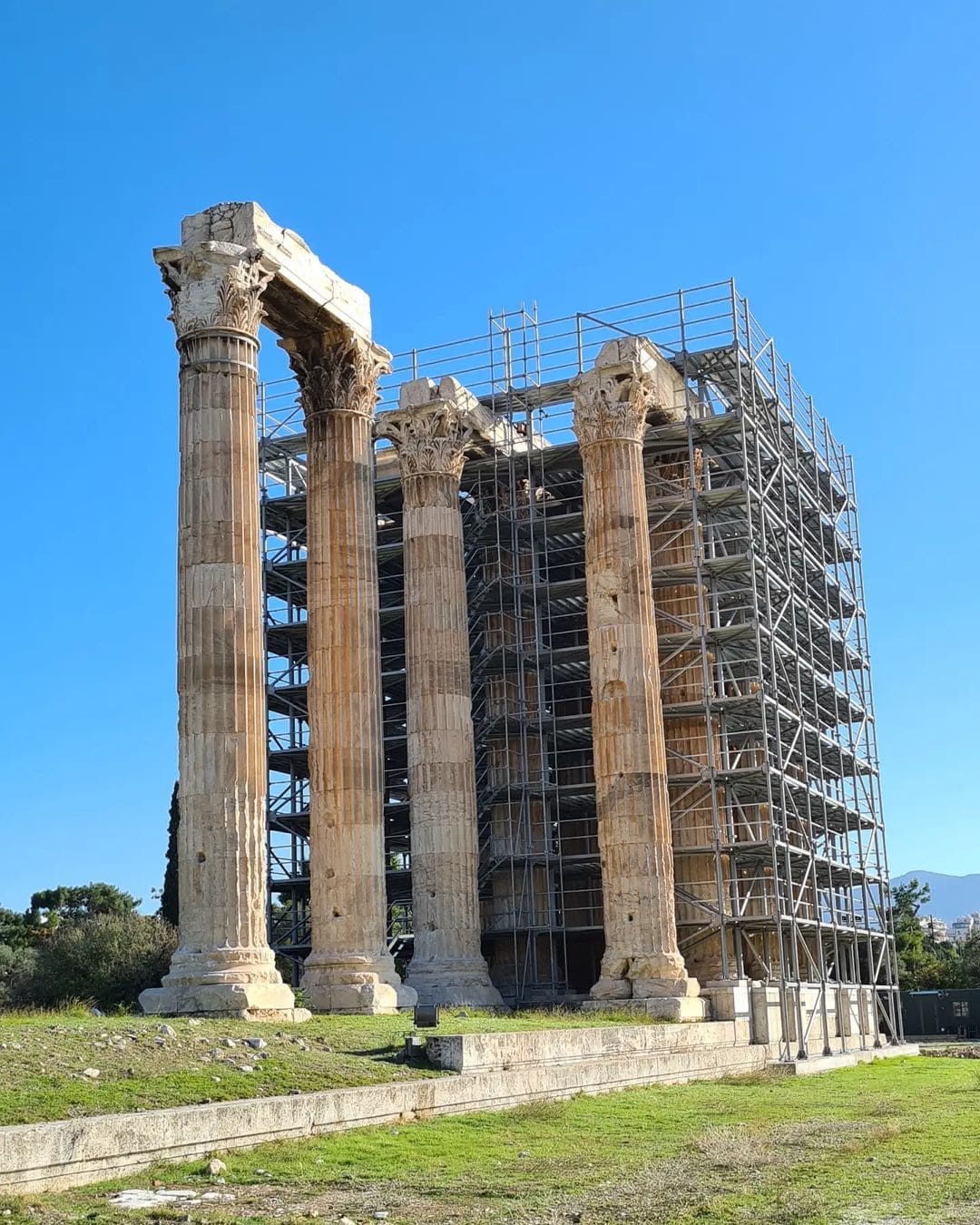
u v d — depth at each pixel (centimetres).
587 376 4769
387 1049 2703
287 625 5703
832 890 5434
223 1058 2347
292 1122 2048
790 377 5738
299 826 5791
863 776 6156
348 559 3909
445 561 4797
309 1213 1554
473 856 4594
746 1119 2517
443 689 4684
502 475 5444
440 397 4903
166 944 5988
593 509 4688
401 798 6016
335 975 3631
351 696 3838
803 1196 1658
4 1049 2108
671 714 4872
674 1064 3419
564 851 5712
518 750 5256
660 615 4975
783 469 5300
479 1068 2677
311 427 4009
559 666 5450
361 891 3731
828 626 5738
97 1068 2134
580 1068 2898
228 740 3238
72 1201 1579
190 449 3397
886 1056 5084
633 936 4334
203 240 3600
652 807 4425
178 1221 1481
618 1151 2084
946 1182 1748
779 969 4950
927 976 10481
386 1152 1997
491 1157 2008
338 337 3997
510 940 5112
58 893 10238
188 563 3334
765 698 4650
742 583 5128
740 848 4681
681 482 5147
